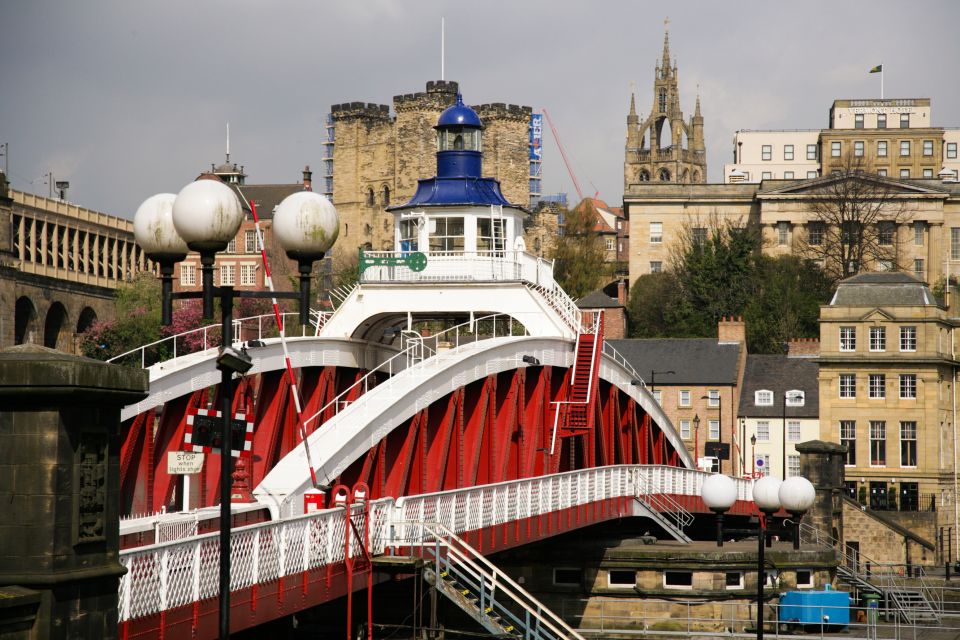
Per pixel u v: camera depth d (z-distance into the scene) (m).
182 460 43.78
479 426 72.81
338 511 48.62
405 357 85.94
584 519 78.94
